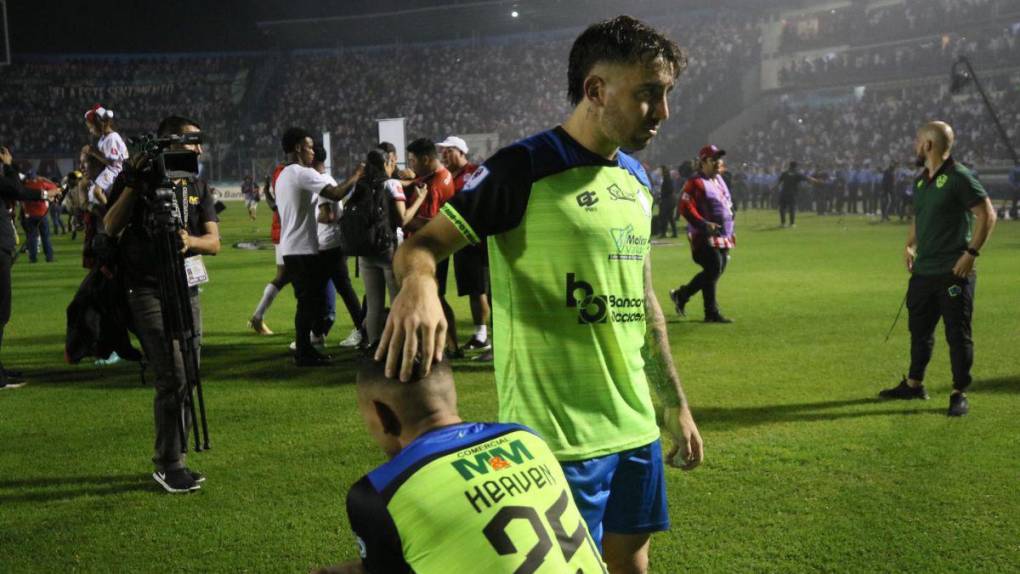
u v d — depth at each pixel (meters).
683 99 43.00
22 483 4.43
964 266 5.20
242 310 10.30
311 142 7.09
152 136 4.03
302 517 3.92
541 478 1.76
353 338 7.95
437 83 49.91
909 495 4.00
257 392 6.27
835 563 3.33
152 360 4.29
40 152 44.91
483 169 2.04
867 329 8.27
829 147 37.31
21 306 10.77
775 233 21.02
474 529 1.61
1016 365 6.59
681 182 26.78
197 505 4.09
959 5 36.53
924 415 5.33
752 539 3.56
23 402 6.09
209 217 4.60
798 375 6.46
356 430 5.28
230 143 47.12
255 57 53.81
